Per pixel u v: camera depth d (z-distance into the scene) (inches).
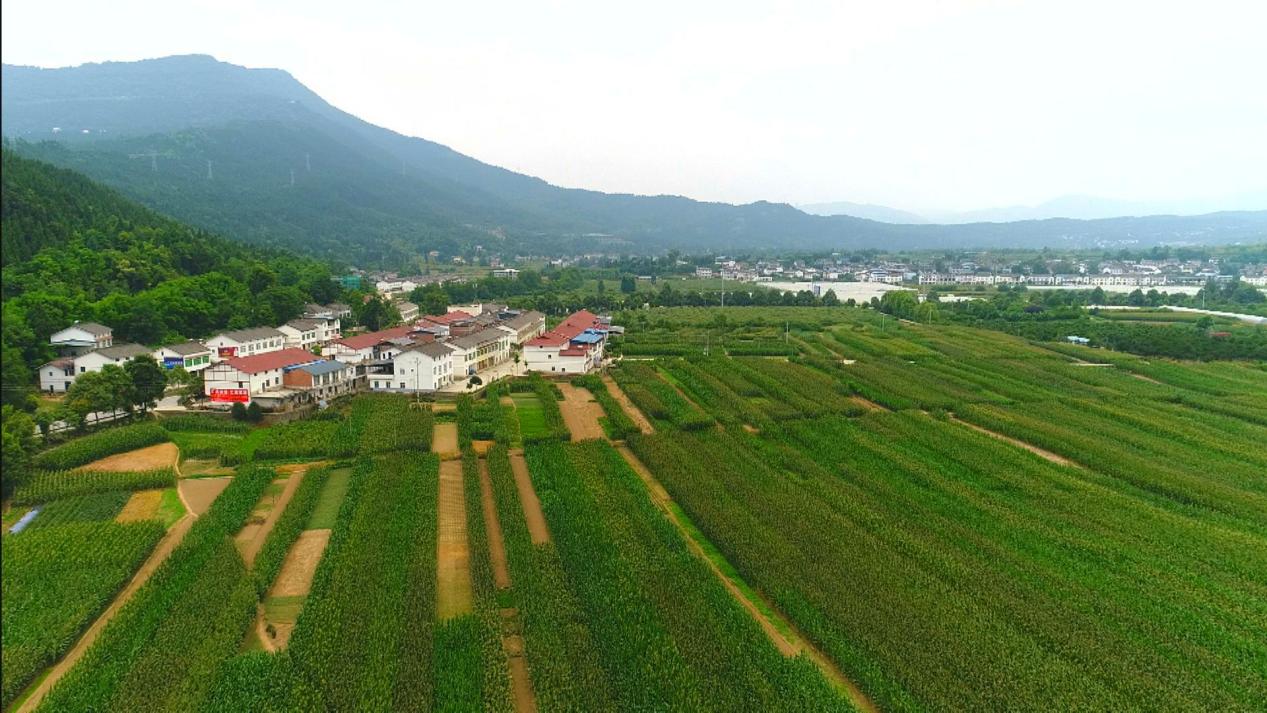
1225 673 1845.5
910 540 2564.0
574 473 3238.2
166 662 1838.1
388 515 2755.9
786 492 3029.0
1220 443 3747.5
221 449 3516.2
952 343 6993.1
